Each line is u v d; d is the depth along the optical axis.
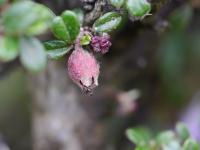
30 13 0.08
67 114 0.19
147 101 0.23
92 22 0.12
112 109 0.20
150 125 0.23
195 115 0.23
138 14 0.10
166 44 0.22
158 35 0.19
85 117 0.19
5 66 0.19
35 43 0.08
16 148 0.24
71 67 0.10
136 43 0.19
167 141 0.14
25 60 0.08
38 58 0.08
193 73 0.24
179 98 0.24
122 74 0.20
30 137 0.24
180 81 0.24
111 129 0.21
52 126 0.19
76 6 0.14
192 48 0.23
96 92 0.19
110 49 0.18
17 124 0.25
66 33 0.10
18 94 0.25
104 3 0.11
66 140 0.19
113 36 0.17
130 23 0.15
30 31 0.08
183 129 0.14
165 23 0.16
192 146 0.13
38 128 0.20
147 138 0.15
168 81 0.23
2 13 0.08
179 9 0.16
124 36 0.17
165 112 0.24
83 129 0.19
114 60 0.19
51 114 0.19
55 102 0.19
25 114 0.25
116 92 0.19
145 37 0.19
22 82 0.25
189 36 0.22
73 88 0.19
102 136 0.20
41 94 0.19
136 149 0.14
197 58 0.23
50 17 0.09
